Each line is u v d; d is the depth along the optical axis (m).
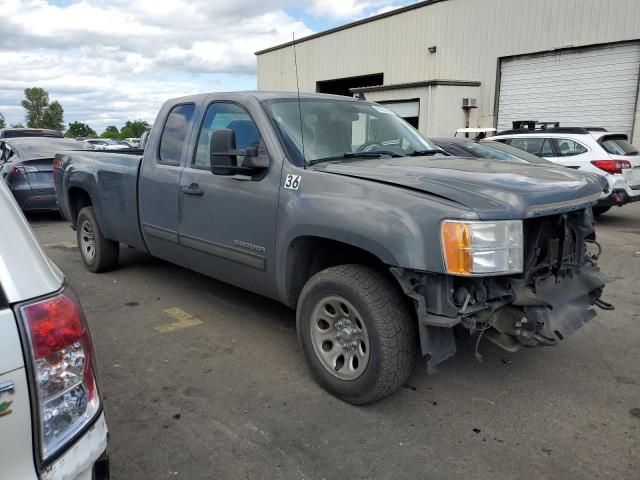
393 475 2.65
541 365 3.88
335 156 3.87
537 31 16.34
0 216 1.58
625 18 14.36
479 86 18.11
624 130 14.81
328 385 3.38
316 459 2.78
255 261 3.86
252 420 3.13
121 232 5.53
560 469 2.70
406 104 18.66
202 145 4.42
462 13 18.33
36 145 10.49
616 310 5.06
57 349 1.55
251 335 4.39
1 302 1.45
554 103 16.30
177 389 3.50
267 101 4.03
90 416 1.69
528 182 3.16
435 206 2.84
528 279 3.18
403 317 3.07
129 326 4.59
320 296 3.35
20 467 1.47
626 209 11.66
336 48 23.62
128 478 2.62
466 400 3.38
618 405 3.32
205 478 2.63
